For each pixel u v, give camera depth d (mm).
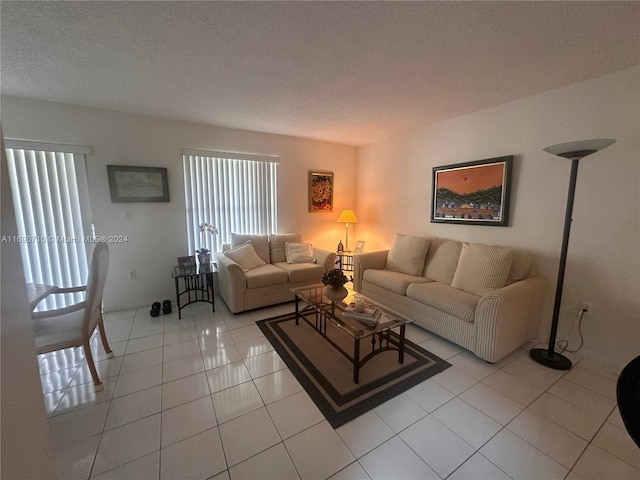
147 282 3283
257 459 1346
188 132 3324
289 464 1319
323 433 1500
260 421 1580
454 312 2326
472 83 2219
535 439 1464
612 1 1287
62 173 2773
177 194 3342
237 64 1923
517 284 2248
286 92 2412
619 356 2086
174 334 2623
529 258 2467
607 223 2094
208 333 2646
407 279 3006
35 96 2500
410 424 1564
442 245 3156
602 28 1501
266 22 1465
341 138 4160
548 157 2391
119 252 3104
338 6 1338
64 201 2801
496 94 2443
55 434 1479
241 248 3492
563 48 1707
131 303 3225
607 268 2111
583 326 2260
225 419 1592
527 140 2518
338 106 2758
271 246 3867
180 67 1968
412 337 2609
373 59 1852
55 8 1334
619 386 894
